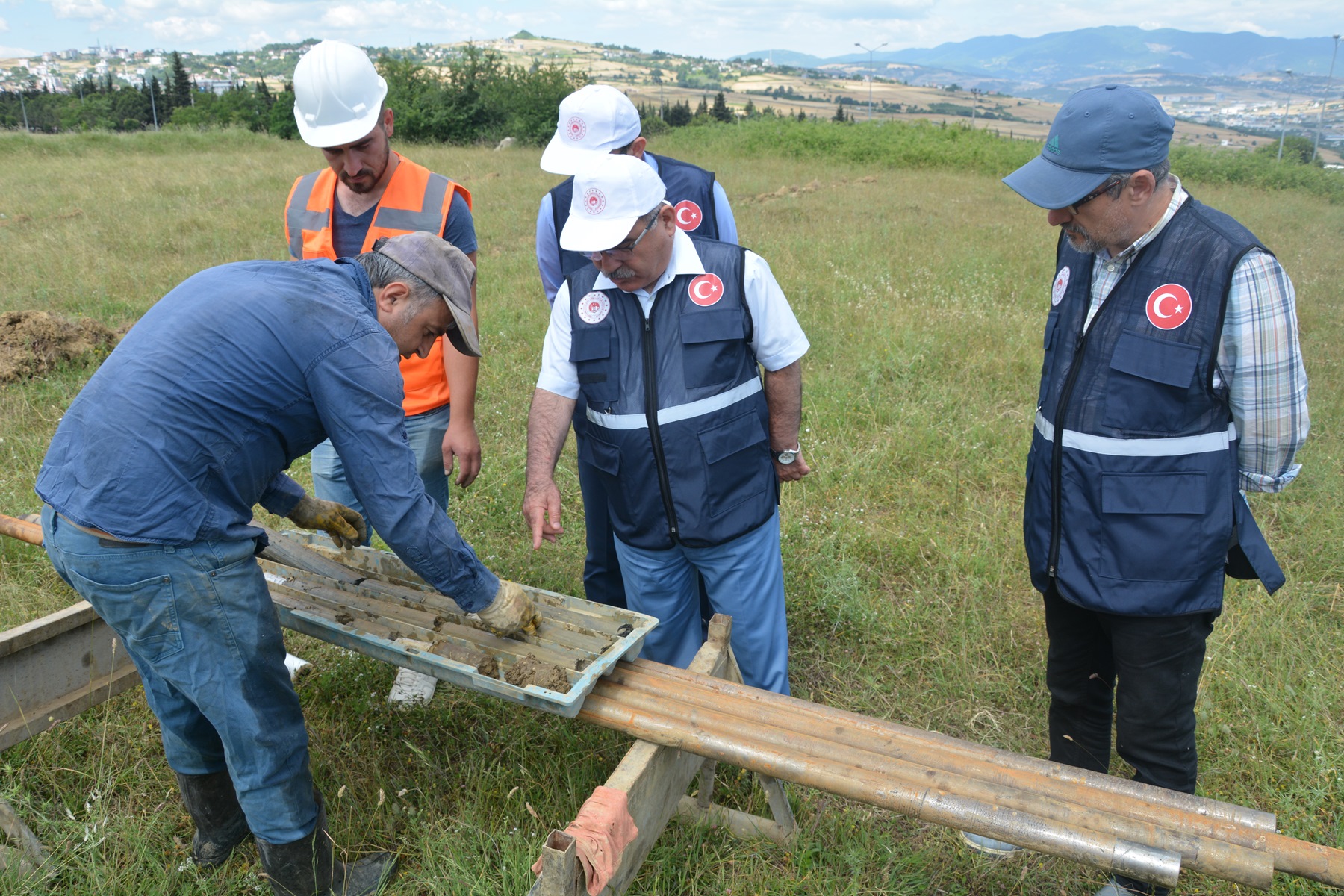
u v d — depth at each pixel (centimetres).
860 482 472
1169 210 202
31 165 1873
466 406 315
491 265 951
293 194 316
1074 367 215
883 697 319
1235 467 208
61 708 260
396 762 284
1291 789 264
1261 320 191
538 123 3122
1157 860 158
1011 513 438
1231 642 334
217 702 198
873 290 825
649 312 241
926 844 257
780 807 249
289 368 189
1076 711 256
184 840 254
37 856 234
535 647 229
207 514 188
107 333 672
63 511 184
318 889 225
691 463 243
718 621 247
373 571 276
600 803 178
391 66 3212
